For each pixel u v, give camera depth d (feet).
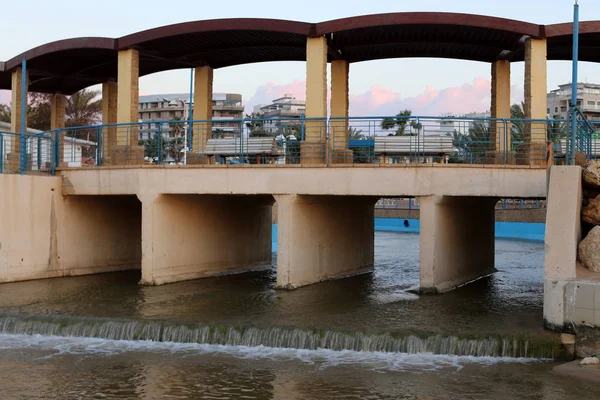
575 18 59.41
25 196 72.74
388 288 68.59
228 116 401.90
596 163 51.16
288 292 65.16
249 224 85.56
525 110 70.18
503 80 82.64
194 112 88.99
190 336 49.55
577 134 59.98
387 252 114.73
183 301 60.49
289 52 85.46
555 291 44.73
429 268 63.05
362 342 46.60
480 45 78.59
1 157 73.97
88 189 74.43
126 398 38.06
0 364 44.65
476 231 77.61
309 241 69.31
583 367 41.47
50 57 87.35
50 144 86.94
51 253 75.77
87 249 79.61
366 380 40.34
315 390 38.83
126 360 45.29
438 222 63.05
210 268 78.38
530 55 68.85
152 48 81.30
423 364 43.27
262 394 38.32
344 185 63.62
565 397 36.58
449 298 61.77
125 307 57.52
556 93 393.70
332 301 60.29
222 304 58.80
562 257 45.96
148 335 50.42
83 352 47.29
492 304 58.59
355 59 87.04
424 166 61.62
